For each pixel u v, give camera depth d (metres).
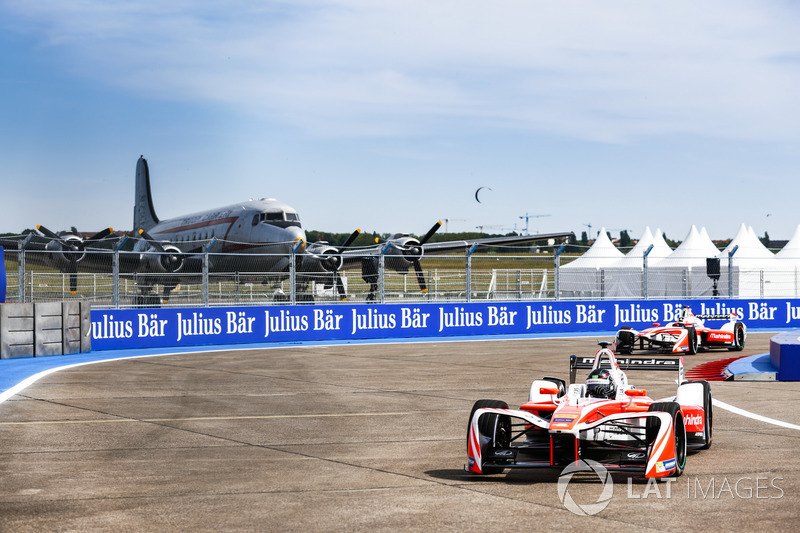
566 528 6.27
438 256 30.45
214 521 6.55
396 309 29.41
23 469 8.60
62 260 33.62
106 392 14.99
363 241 46.62
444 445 9.95
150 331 25.38
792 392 14.95
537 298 33.56
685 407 9.20
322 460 9.05
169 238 45.41
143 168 57.22
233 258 37.22
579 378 17.17
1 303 21.48
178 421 11.78
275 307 27.48
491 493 7.48
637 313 32.78
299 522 6.51
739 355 22.70
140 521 6.56
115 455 9.36
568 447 8.76
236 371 18.67
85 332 23.64
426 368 19.17
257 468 8.63
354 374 17.98
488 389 15.38
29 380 16.84
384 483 7.91
